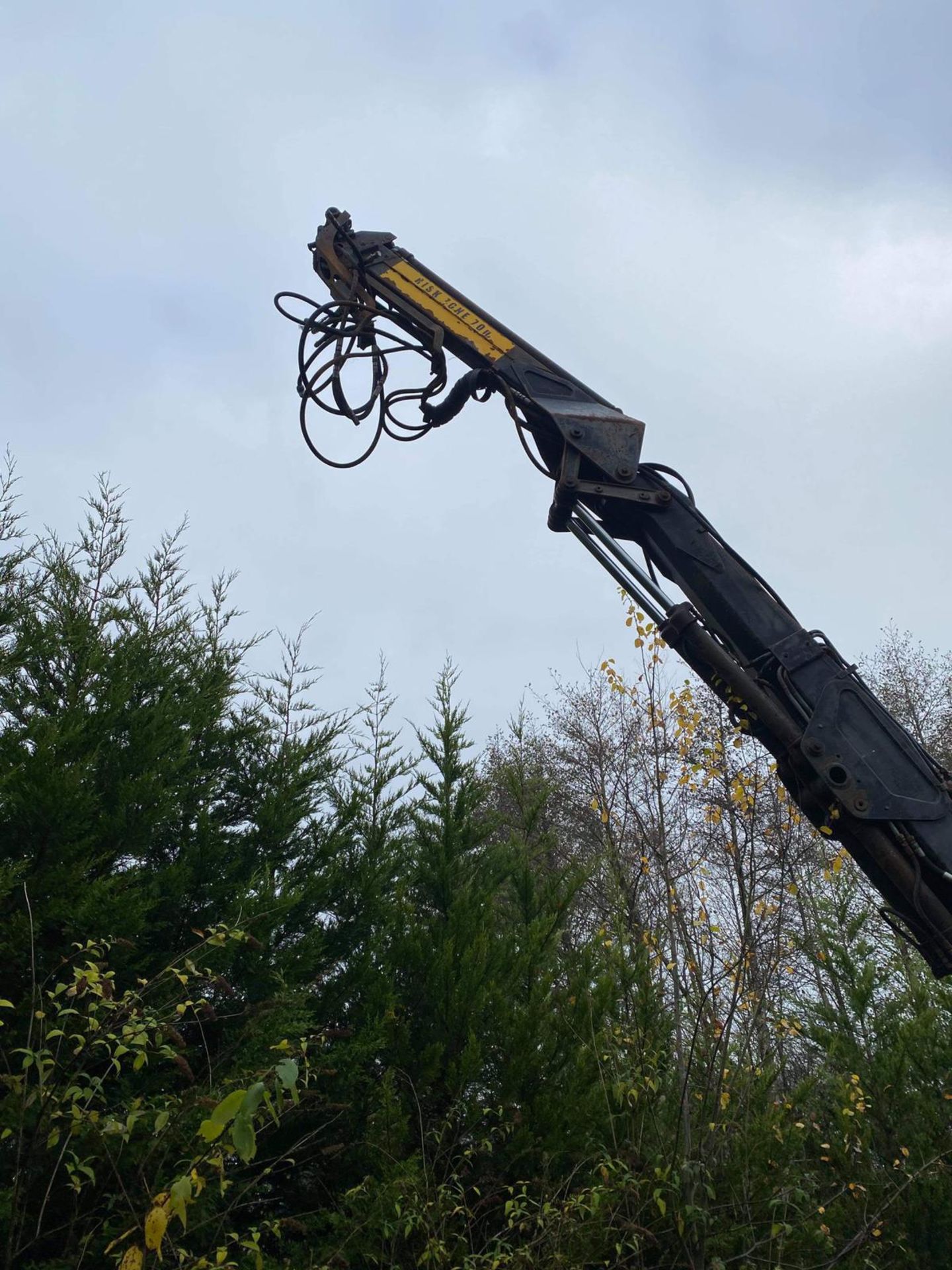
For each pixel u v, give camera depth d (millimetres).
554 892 9961
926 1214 8344
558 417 5836
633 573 5660
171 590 9602
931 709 22141
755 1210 7461
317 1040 6305
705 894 7953
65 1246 5188
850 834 5211
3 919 5965
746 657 5496
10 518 8664
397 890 8734
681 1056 7781
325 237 6621
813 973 10672
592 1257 6852
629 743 9070
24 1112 4520
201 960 6688
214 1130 2730
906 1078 9617
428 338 6242
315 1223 6594
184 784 8062
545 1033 8133
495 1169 7465
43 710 7637
